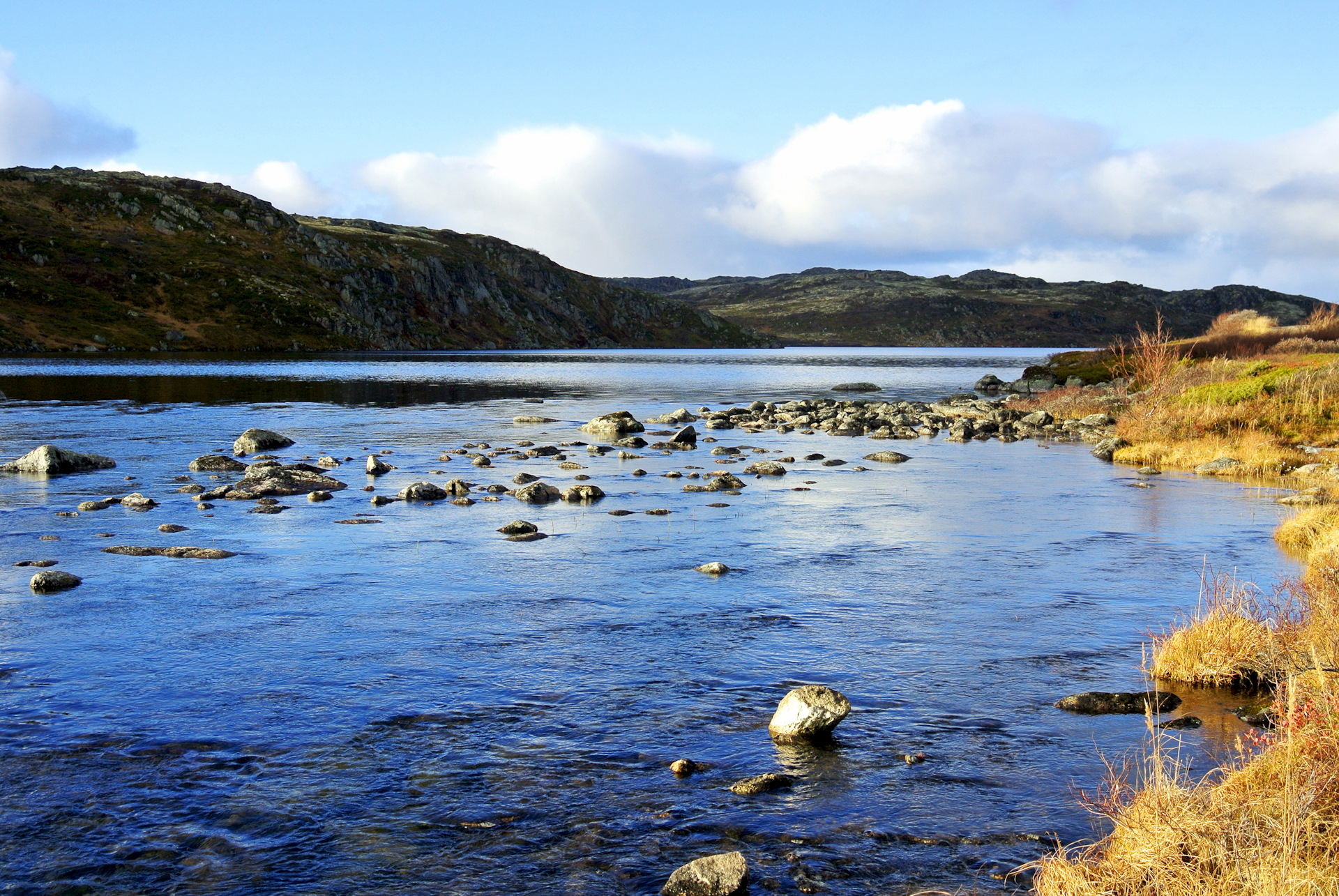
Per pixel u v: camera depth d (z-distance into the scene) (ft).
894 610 39.29
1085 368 230.48
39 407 149.28
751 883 18.58
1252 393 112.57
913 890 18.34
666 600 40.81
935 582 44.29
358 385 229.45
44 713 27.43
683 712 27.89
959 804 22.00
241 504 64.95
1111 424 128.77
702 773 23.75
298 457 91.30
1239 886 16.02
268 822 21.08
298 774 23.52
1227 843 17.01
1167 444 98.53
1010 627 36.86
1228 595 38.37
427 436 113.70
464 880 18.80
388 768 23.94
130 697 28.76
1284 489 74.49
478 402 177.17
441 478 78.43
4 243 465.88
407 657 32.78
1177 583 43.96
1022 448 107.65
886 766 24.17
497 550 50.67
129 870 19.08
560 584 43.39
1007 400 183.62
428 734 26.07
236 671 31.19
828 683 30.42
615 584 43.60
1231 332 234.38
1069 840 20.25
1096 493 72.54
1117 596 41.60
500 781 23.22
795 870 19.12
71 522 57.67
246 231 591.37
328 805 21.90
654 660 32.63
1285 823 16.49
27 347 377.71
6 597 40.24
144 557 48.16
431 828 20.84
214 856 19.63
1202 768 23.58
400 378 266.77
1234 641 30.40
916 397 211.82
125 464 85.66
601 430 118.11
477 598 40.83
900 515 62.59
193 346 443.32
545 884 18.63
